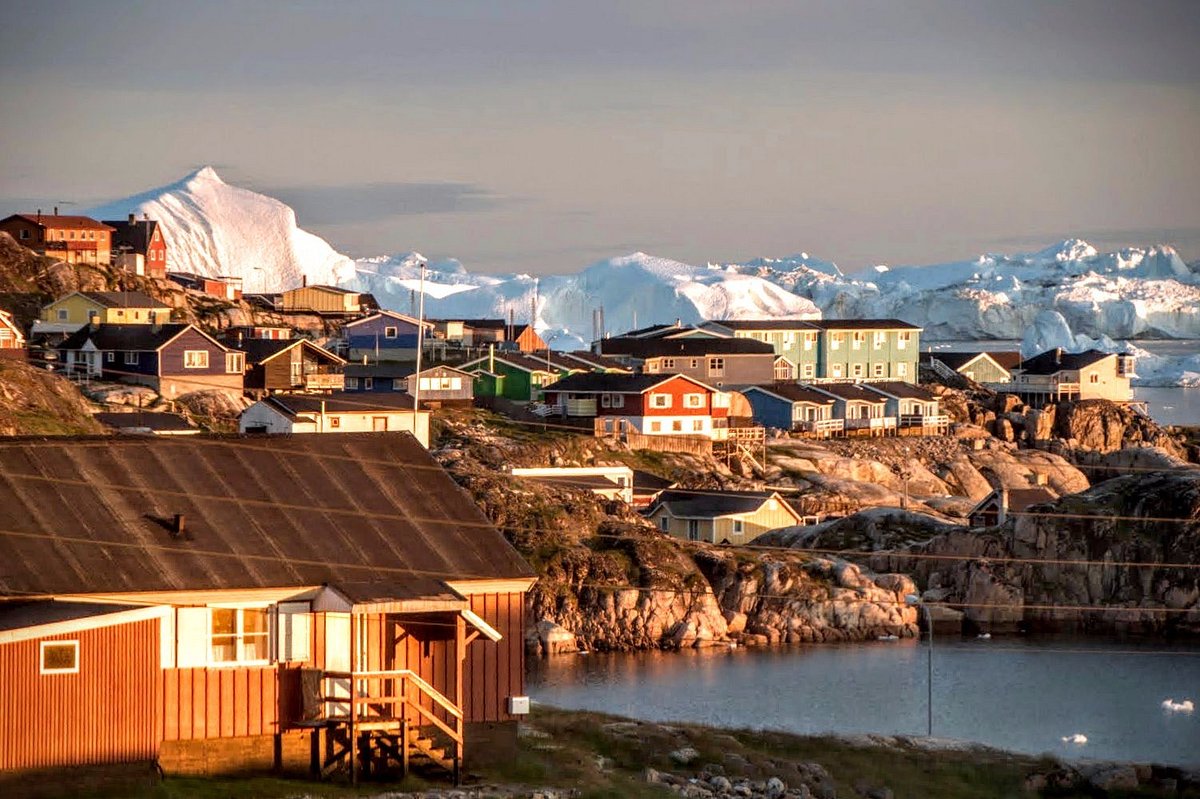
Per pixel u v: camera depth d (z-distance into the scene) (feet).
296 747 184.75
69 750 169.99
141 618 173.99
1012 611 454.40
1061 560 463.01
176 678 178.60
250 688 182.39
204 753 179.83
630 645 422.00
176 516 185.68
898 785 239.71
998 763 257.55
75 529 181.78
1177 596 456.04
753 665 400.06
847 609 441.68
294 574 184.96
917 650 422.82
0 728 166.40
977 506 523.29
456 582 192.75
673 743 233.14
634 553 441.27
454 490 207.92
